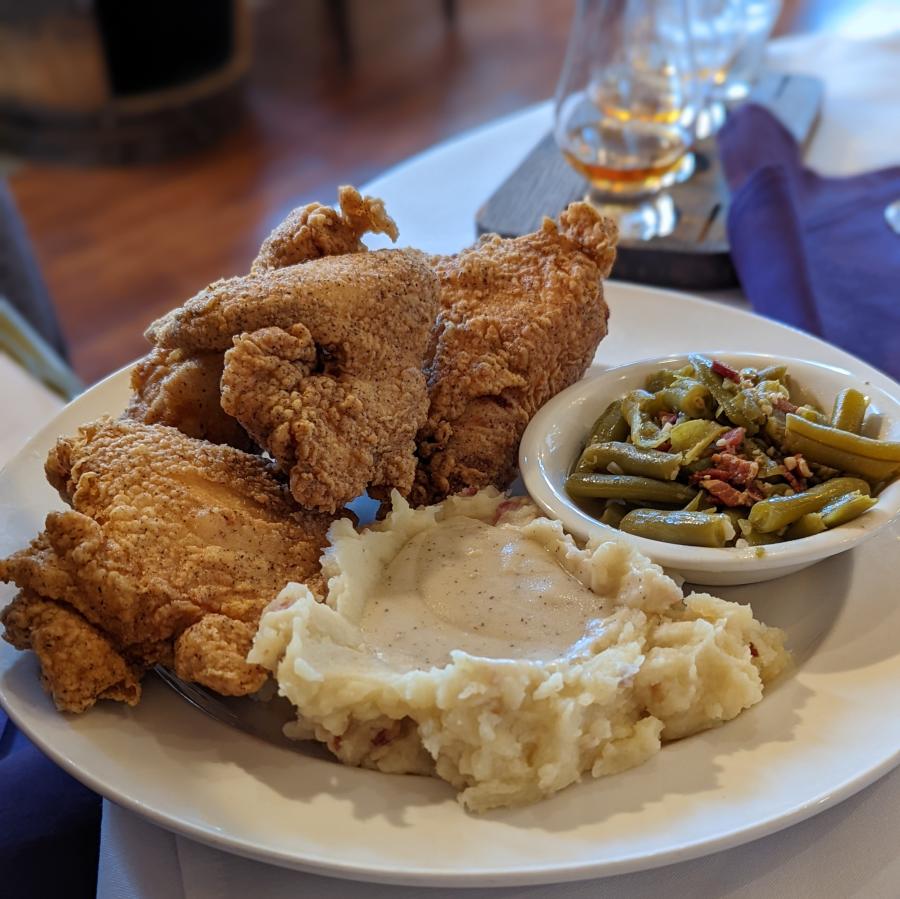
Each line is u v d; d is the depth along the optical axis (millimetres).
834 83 621
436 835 196
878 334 385
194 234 983
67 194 1071
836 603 261
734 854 205
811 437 274
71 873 262
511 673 205
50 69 1093
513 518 273
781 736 218
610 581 243
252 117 1218
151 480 244
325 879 204
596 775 211
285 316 249
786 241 403
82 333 847
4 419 392
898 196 475
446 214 483
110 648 228
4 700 224
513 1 1572
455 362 296
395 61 1370
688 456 278
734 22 524
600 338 328
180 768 213
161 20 1098
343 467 248
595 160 435
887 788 218
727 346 361
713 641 223
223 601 230
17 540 276
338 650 220
